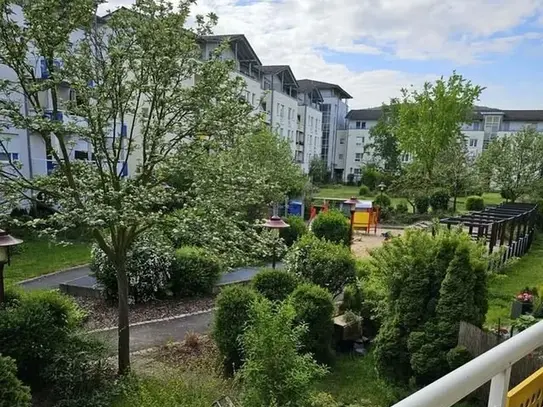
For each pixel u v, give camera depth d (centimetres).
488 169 1939
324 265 649
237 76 529
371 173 3250
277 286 588
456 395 94
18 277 877
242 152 601
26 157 1336
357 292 605
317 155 4281
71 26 436
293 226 1119
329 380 477
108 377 464
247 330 393
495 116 4331
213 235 444
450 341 414
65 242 470
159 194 460
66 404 411
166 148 486
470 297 425
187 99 469
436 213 1914
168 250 583
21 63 430
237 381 420
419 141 2511
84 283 812
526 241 1195
